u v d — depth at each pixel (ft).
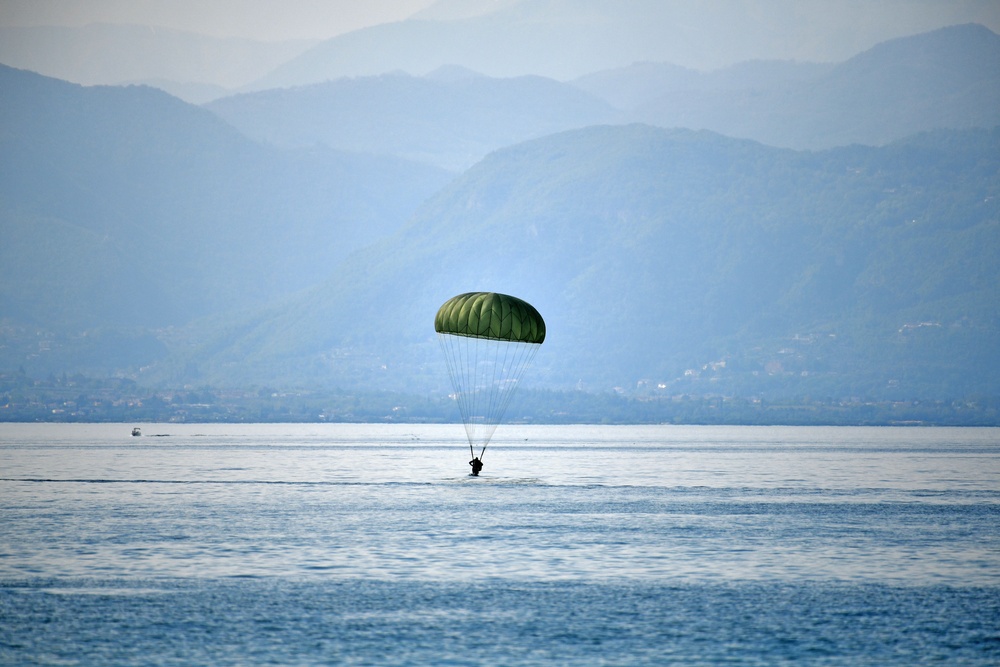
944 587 478.59
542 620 415.03
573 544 596.70
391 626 404.98
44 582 476.13
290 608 430.61
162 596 449.48
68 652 370.73
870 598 454.40
